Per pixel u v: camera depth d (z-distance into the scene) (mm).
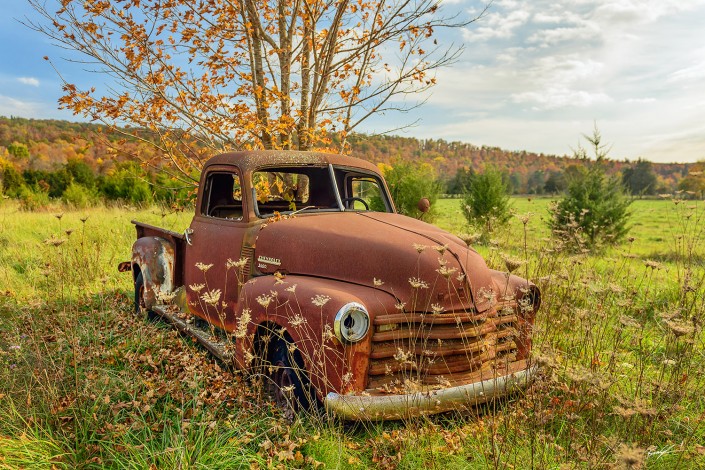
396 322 3396
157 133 7250
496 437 3303
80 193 23047
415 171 18438
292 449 3100
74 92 6789
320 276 3893
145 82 6898
